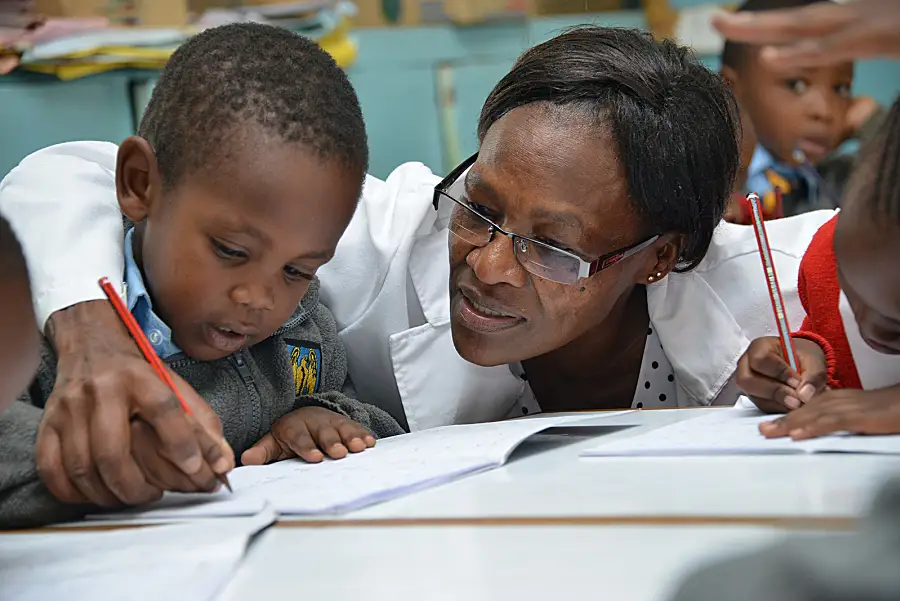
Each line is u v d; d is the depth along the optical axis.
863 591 0.35
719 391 1.28
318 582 0.50
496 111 1.14
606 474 0.73
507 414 1.34
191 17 2.26
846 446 0.78
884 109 0.87
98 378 0.72
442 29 2.54
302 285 0.95
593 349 1.29
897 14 0.61
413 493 0.70
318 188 0.89
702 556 0.48
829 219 1.23
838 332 1.11
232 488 0.77
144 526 0.66
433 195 1.27
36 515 0.69
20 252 0.56
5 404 0.56
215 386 1.01
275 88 0.89
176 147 0.90
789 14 0.63
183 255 0.89
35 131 2.07
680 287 1.28
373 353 1.33
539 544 0.54
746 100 1.80
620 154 1.08
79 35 2.07
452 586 0.49
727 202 1.25
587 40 1.18
